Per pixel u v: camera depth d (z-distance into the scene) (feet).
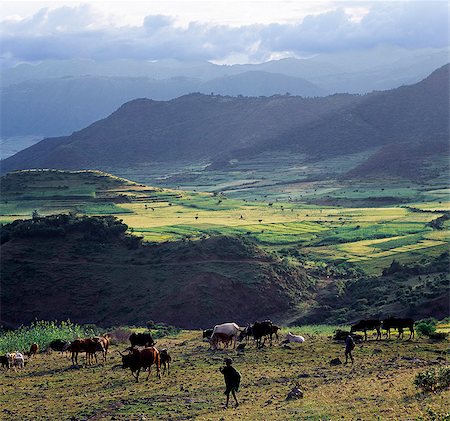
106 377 144.66
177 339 249.96
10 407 119.03
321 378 126.52
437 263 460.96
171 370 148.36
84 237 508.12
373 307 383.04
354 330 190.80
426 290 377.71
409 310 351.87
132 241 503.61
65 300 447.42
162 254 480.64
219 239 487.20
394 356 152.97
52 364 177.68
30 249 494.59
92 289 452.35
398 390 102.99
